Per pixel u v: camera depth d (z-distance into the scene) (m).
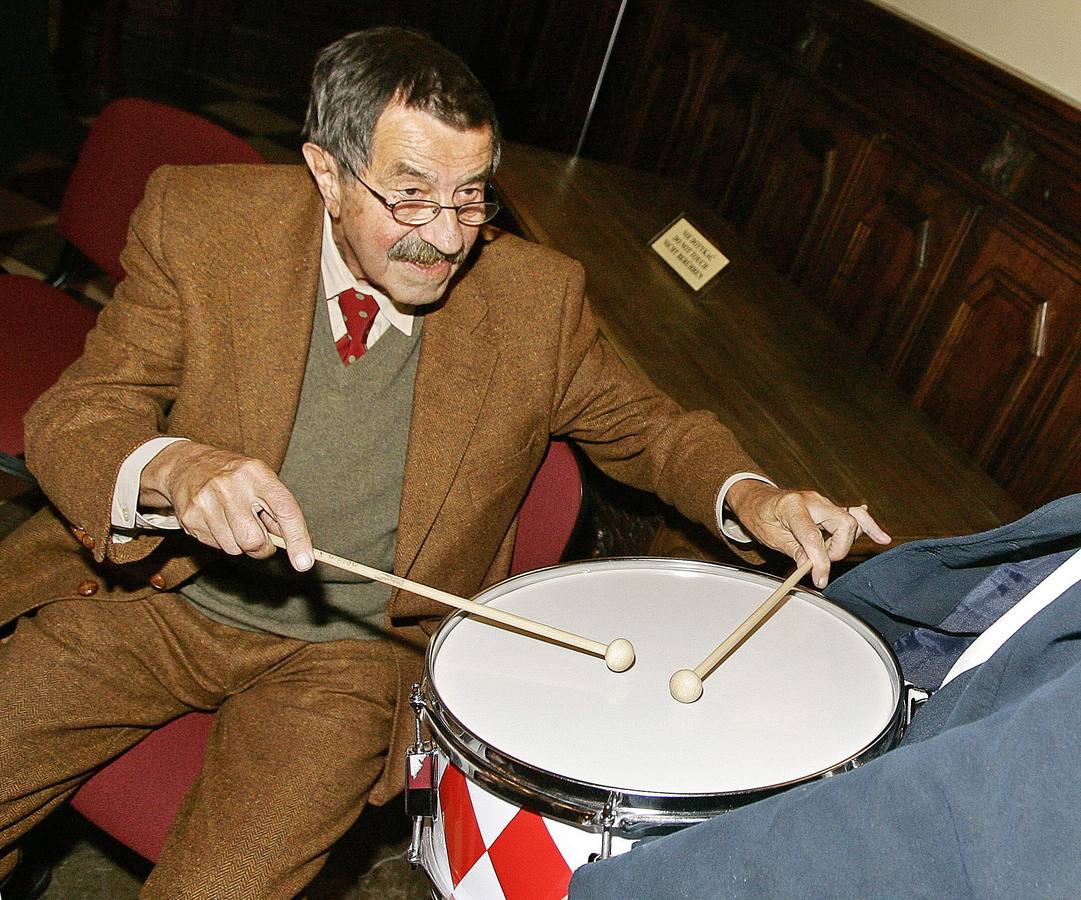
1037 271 2.16
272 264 1.43
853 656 1.24
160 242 1.44
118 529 1.35
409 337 1.46
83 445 1.35
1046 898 0.75
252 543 1.19
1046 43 2.21
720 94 3.16
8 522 2.38
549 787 0.99
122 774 1.45
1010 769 0.76
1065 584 1.04
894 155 2.51
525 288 1.52
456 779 1.10
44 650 1.46
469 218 1.33
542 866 1.03
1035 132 2.15
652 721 1.12
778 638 1.26
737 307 2.35
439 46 1.33
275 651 1.52
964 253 2.32
